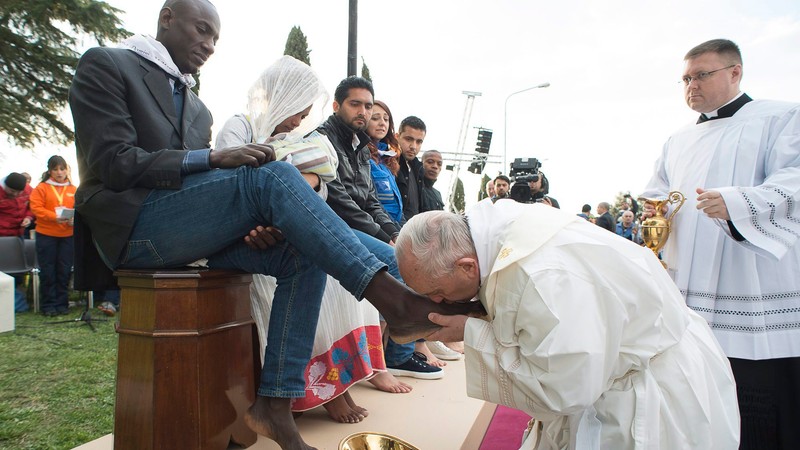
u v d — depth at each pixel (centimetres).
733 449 157
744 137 255
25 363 421
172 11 225
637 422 147
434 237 158
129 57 205
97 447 228
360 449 191
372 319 283
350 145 325
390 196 379
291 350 196
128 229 188
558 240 150
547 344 139
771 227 227
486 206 171
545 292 140
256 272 206
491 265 158
